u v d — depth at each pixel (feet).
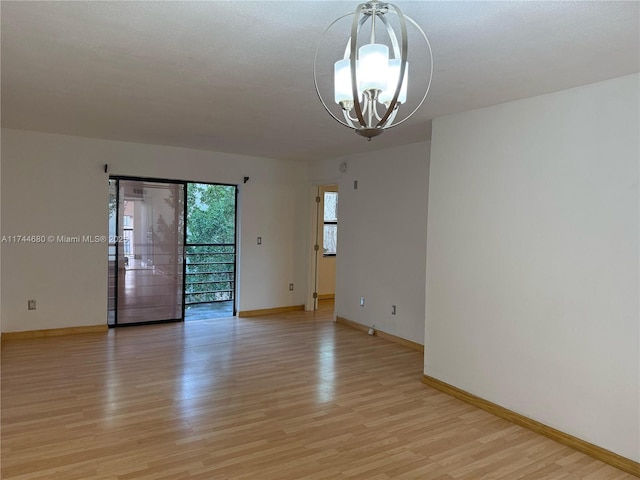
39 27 7.22
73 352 15.51
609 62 8.30
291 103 11.71
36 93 11.12
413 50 7.83
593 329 9.43
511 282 11.02
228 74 9.44
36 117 13.96
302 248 23.66
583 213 9.61
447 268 12.70
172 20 6.89
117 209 18.66
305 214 23.62
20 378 12.98
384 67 4.97
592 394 9.43
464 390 12.16
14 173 16.40
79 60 8.73
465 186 12.16
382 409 11.48
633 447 8.79
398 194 17.79
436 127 13.00
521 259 10.80
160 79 9.86
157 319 19.99
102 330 18.38
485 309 11.64
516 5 6.20
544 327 10.32
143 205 19.24
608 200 9.19
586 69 8.68
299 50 8.04
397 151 17.84
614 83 9.13
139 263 19.36
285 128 14.85
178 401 11.62
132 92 10.92
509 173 11.05
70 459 8.70
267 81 9.86
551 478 8.54
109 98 11.50
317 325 20.49
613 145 9.12
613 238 9.11
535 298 10.50
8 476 8.07
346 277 20.75
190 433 9.89
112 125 15.01
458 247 12.37
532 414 10.53
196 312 22.48
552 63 8.40
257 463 8.73
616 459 9.00
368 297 19.39
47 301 17.25
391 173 18.13
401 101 5.49
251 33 7.32
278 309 23.02
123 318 19.20
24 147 16.51
